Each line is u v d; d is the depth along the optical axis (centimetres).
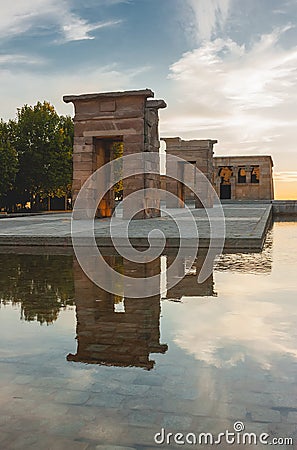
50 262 920
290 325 444
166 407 272
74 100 2145
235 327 437
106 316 482
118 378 314
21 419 259
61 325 449
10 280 707
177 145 3453
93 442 237
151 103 2098
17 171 3547
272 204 3844
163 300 557
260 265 845
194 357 356
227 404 276
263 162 5641
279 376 318
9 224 1831
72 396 287
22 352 371
